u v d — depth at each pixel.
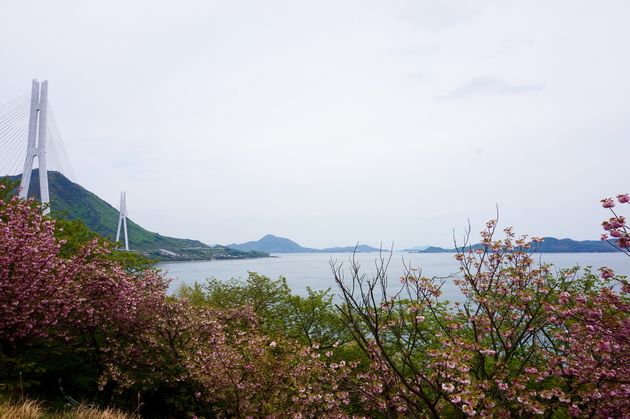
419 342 11.03
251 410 12.04
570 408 7.52
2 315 11.29
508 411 7.62
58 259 13.29
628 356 7.15
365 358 14.48
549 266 9.01
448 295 46.59
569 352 8.41
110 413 10.52
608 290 7.40
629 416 7.09
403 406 7.94
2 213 12.72
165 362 15.51
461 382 6.51
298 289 102.12
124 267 22.25
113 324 15.66
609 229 6.47
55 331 13.52
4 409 8.62
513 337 8.30
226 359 12.42
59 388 15.41
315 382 10.76
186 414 16.69
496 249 9.04
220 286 28.48
